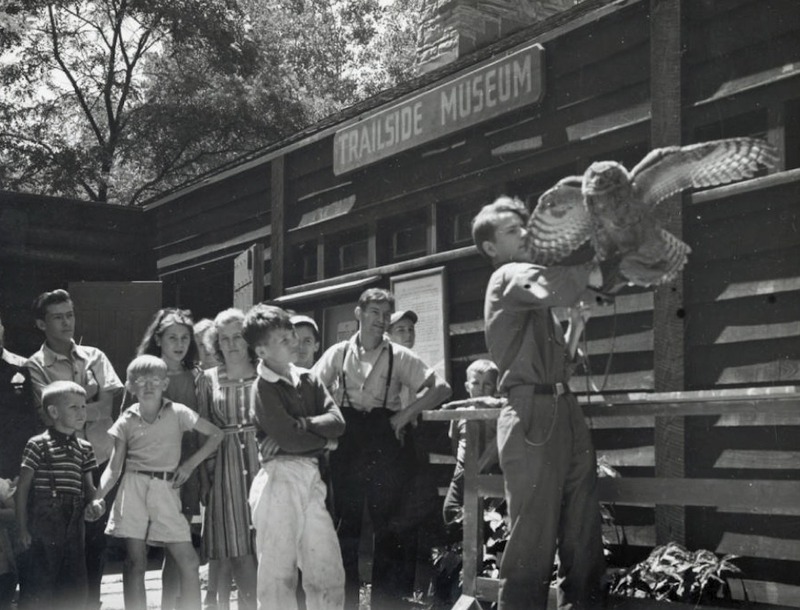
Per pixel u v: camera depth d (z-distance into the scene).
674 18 6.35
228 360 6.15
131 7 20.69
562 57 7.27
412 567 5.91
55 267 13.12
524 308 4.09
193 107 21.11
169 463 5.89
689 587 5.36
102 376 7.08
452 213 8.42
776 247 5.71
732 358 5.89
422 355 8.29
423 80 9.12
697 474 5.97
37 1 20.17
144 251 13.56
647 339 6.46
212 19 20.59
